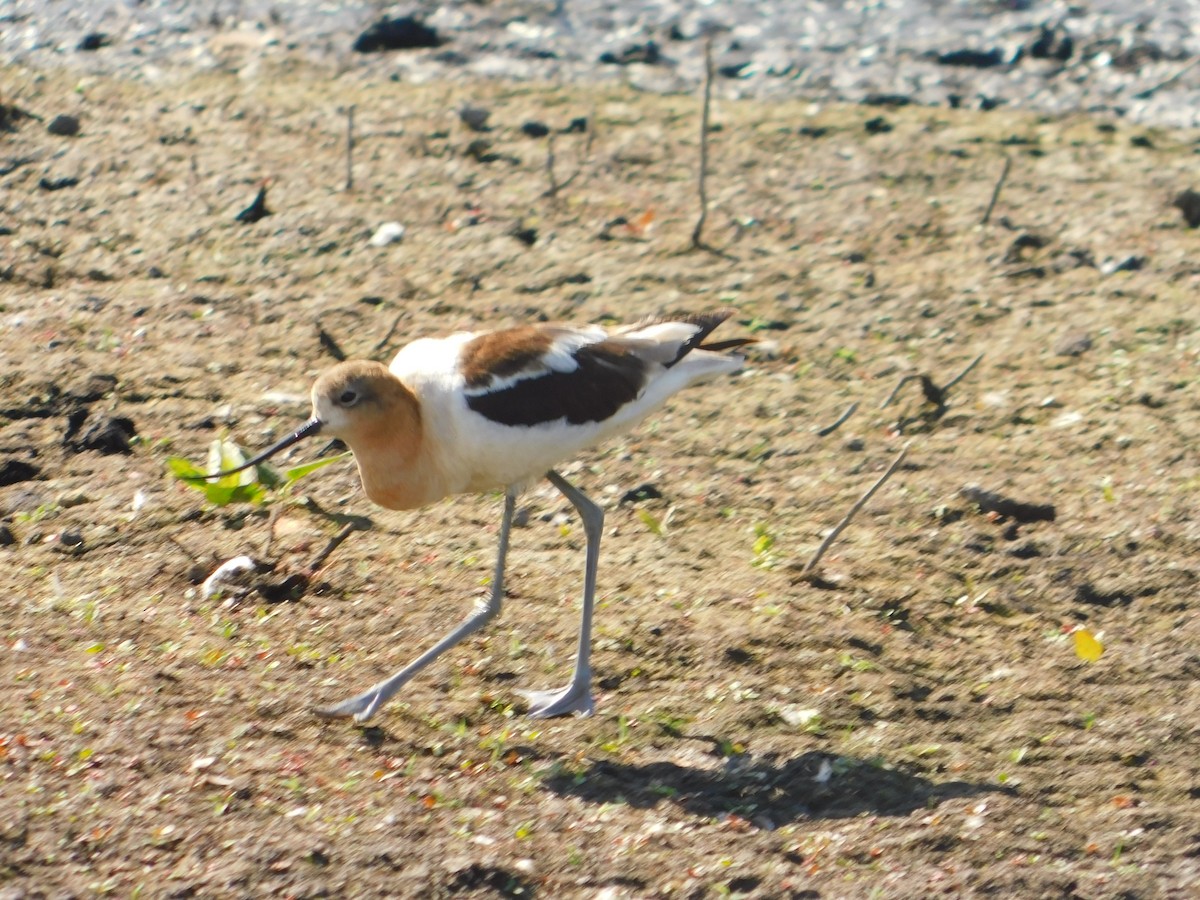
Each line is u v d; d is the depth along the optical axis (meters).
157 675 8.51
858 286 13.75
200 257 13.70
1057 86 18.20
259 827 7.40
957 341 12.99
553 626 9.38
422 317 12.94
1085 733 8.59
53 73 17.27
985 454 11.48
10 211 14.16
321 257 13.79
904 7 20.33
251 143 15.80
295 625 9.20
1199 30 19.69
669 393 9.26
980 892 7.35
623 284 13.58
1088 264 14.20
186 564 9.71
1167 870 7.55
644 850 7.53
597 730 8.45
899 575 10.05
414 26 18.80
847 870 7.48
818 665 9.07
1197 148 16.64
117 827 7.30
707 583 9.88
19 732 7.85
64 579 9.47
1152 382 12.33
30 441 10.94
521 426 8.64
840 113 17.34
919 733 8.55
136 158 15.26
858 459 11.38
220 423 11.33
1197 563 10.19
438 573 9.87
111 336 12.33
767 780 8.11
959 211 15.11
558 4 20.17
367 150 15.78
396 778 7.92
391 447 8.66
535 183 15.34
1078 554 10.30
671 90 17.94
